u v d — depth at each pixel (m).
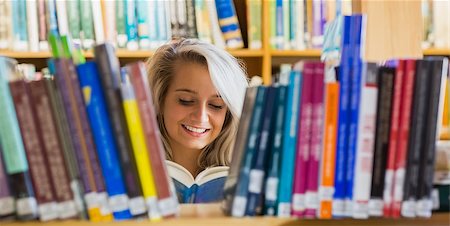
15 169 0.92
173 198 0.97
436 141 1.01
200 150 2.22
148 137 0.96
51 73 0.95
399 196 1.00
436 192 1.04
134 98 0.96
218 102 2.12
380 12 1.53
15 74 0.99
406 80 1.00
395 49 1.53
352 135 0.99
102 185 0.95
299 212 0.98
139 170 0.96
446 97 2.69
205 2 2.77
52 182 0.94
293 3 2.81
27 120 0.93
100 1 2.73
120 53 2.72
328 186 0.99
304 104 0.98
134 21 2.74
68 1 2.69
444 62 1.01
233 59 2.12
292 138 0.99
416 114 1.00
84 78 0.94
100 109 0.95
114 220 0.95
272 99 1.00
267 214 1.00
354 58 1.00
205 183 1.79
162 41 2.75
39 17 2.67
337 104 0.99
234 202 0.99
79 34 2.70
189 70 2.10
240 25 2.97
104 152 0.95
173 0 2.75
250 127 1.00
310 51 2.81
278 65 3.03
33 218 0.94
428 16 2.88
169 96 2.14
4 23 2.66
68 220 0.94
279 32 2.81
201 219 0.97
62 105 0.94
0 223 0.93
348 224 1.01
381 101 1.00
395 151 1.00
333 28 1.16
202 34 2.77
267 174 1.00
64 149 0.94
